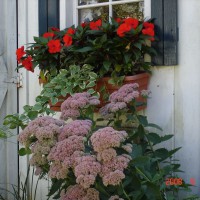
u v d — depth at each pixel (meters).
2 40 3.37
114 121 2.62
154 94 2.74
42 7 3.14
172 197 2.16
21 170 3.37
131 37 2.58
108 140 1.84
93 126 2.39
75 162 1.88
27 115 2.75
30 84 3.29
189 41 2.61
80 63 2.79
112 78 2.63
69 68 2.75
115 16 2.98
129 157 1.95
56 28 2.98
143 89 2.71
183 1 2.62
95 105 2.56
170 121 2.69
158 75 2.72
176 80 2.66
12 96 3.36
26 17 3.27
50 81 2.78
